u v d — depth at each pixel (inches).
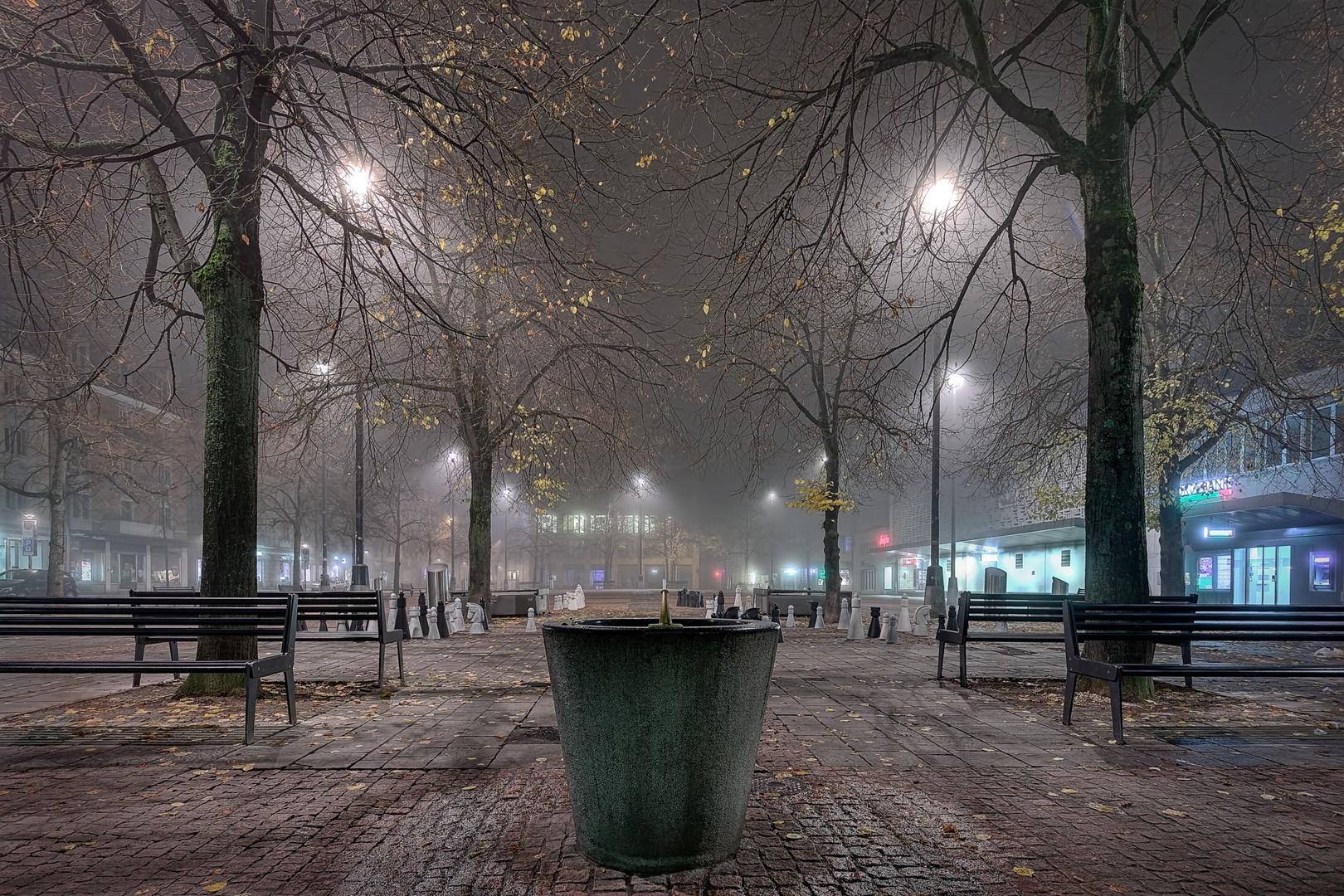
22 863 143.4
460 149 318.3
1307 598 909.8
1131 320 345.1
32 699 334.3
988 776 206.5
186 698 324.2
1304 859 146.6
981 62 339.9
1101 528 344.2
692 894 128.7
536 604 1074.7
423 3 321.4
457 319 647.1
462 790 190.9
